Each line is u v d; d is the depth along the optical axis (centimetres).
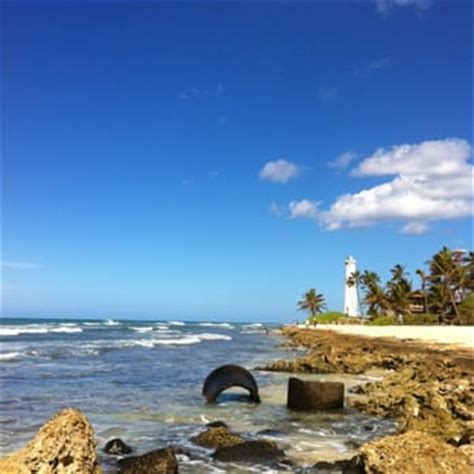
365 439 1588
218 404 2212
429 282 10538
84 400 2278
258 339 9606
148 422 1833
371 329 9850
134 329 13225
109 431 1684
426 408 1845
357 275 15062
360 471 984
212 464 1293
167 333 11281
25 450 826
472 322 9562
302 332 10875
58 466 814
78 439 848
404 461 936
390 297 11812
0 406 2088
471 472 917
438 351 4897
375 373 3488
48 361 4134
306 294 16550
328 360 3747
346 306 15100
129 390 2609
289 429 1728
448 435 1462
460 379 2470
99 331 10925
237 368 2306
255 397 2273
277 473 1223
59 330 10556
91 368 3653
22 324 14112
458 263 10381
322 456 1386
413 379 2652
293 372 3481
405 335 7894
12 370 3441
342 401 2061
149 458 1164
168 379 3078
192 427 1755
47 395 2394
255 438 1598
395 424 1795
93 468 859
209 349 6259
